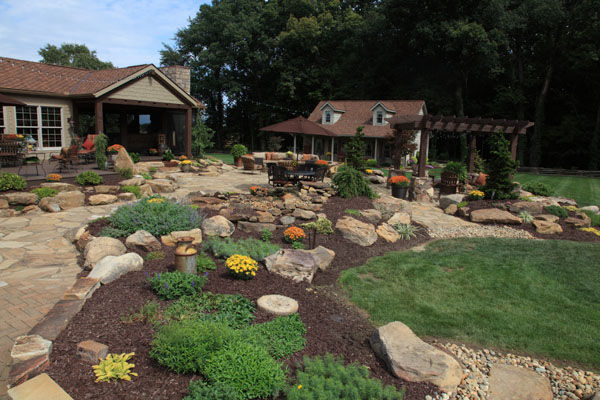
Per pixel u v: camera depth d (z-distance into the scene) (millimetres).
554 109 39812
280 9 48969
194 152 22375
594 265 7969
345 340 4699
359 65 44438
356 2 49938
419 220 11758
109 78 18641
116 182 12195
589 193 19438
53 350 3709
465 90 40375
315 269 6691
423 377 4012
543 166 38812
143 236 6723
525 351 4977
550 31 35500
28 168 14023
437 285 6805
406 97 40750
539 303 6238
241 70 51688
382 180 18312
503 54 38594
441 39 34406
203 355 3633
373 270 7379
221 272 6012
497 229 11227
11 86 15859
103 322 4250
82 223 8539
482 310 5945
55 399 3018
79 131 18578
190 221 7820
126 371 3479
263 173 19625
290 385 3621
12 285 5484
